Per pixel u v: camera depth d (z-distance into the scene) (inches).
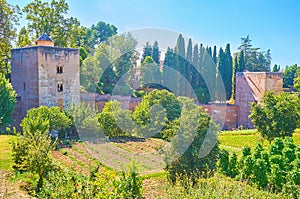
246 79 938.1
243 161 347.3
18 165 318.7
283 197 279.1
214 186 236.5
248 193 250.5
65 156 388.2
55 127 493.4
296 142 594.9
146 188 231.9
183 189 213.3
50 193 196.2
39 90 729.6
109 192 185.9
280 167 333.7
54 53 747.4
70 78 768.9
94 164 237.0
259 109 559.8
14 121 806.5
